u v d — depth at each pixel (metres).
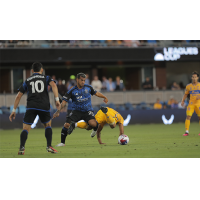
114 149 28.94
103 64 95.44
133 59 89.19
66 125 31.78
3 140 42.34
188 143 32.78
